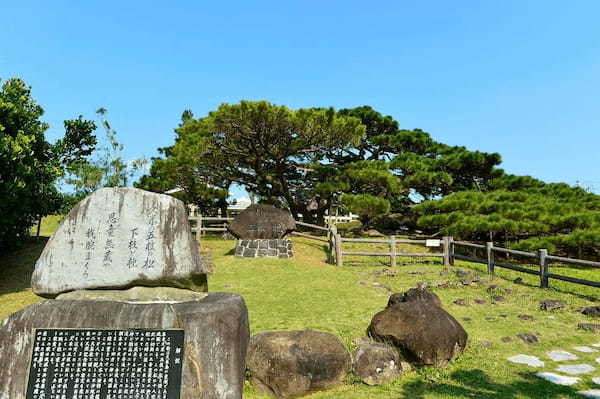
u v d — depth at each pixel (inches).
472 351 211.0
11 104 343.0
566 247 503.2
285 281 358.3
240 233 462.9
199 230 562.3
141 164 578.6
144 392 141.8
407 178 633.0
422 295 261.6
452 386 172.9
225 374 144.9
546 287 344.5
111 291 163.5
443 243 457.4
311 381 168.9
